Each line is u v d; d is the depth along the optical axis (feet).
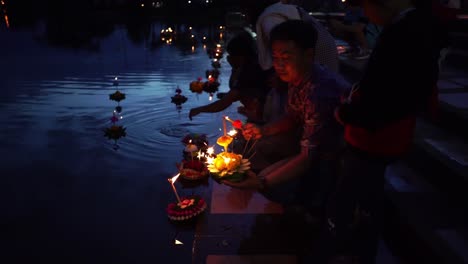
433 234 8.48
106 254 9.61
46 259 9.45
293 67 8.37
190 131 17.61
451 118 12.22
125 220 11.07
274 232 10.23
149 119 19.21
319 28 11.05
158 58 37.17
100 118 19.42
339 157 9.36
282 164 9.50
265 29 11.54
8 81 27.25
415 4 6.04
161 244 9.99
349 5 6.79
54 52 40.34
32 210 11.58
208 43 47.80
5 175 13.64
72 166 14.34
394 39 5.89
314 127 8.63
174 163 14.49
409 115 6.43
